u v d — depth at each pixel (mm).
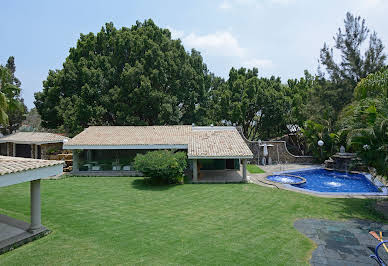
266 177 20609
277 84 40344
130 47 33812
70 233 8883
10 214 10898
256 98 36438
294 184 17953
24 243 8039
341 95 26766
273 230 9367
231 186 17047
